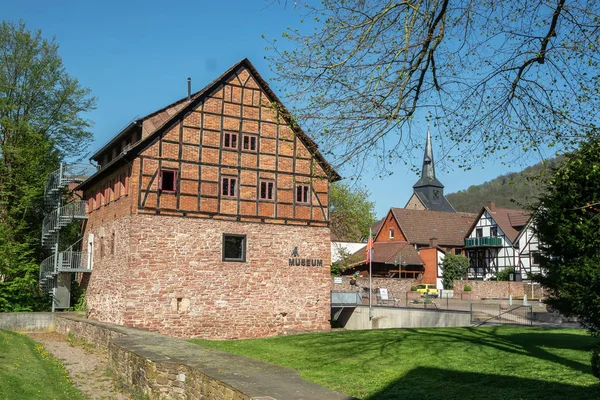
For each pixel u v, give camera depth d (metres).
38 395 12.45
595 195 12.79
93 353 20.42
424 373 13.95
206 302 25.91
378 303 36.41
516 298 46.97
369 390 12.48
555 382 11.88
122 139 29.92
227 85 27.39
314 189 29.05
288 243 28.14
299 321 28.00
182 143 26.12
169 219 25.53
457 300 44.25
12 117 35.44
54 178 34.19
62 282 31.55
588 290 12.36
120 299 25.06
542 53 10.59
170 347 14.22
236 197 27.09
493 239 56.31
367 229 62.97
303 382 9.66
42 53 35.91
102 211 29.55
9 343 19.39
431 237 60.88
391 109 10.86
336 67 10.86
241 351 19.88
